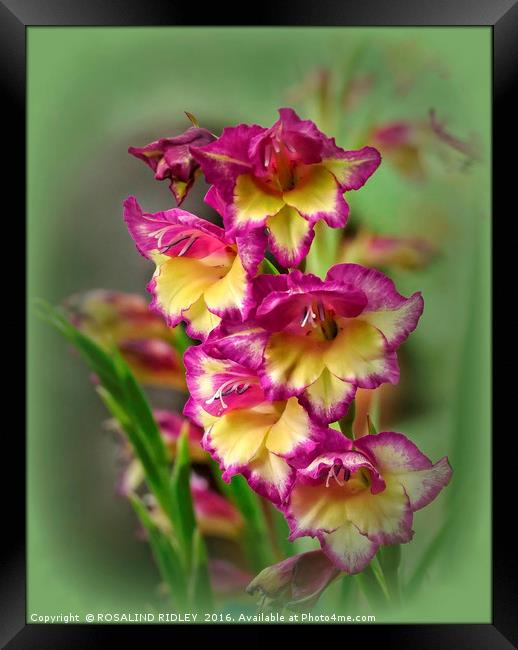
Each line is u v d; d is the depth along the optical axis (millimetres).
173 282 1005
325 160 984
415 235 1186
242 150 975
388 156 1177
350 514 998
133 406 1149
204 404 1016
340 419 1006
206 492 1213
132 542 1246
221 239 997
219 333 992
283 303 971
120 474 1263
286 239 975
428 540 1157
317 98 1173
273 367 982
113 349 1159
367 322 986
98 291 1230
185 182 991
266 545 1172
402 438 998
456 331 1195
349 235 1179
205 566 1126
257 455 999
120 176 1250
